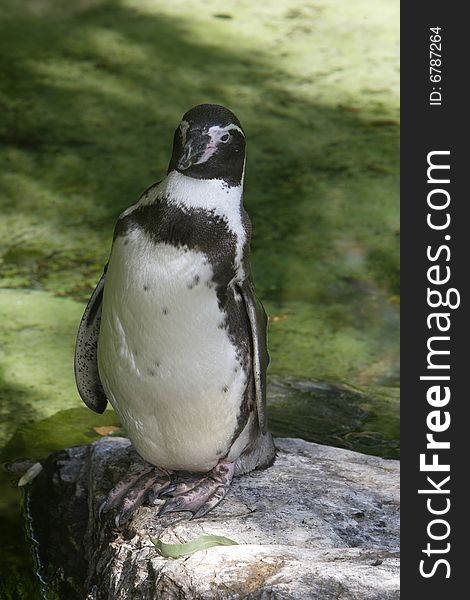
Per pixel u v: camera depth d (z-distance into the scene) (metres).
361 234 12.88
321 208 13.42
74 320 10.85
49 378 9.87
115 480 7.33
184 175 6.16
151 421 6.57
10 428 9.13
